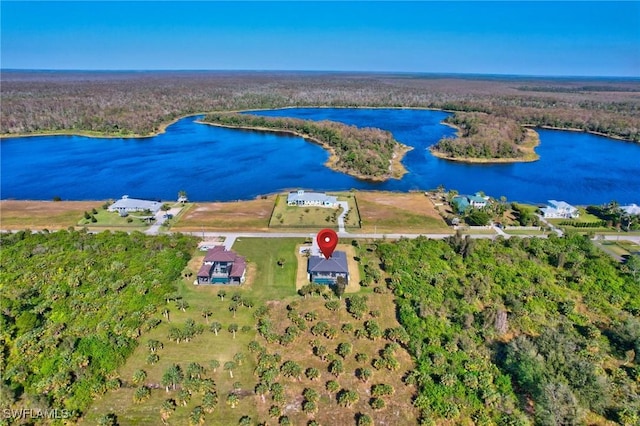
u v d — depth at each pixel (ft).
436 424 155.63
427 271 248.52
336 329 203.41
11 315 207.00
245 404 162.40
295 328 199.21
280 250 279.28
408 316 207.92
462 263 260.83
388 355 183.62
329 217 334.24
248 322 208.13
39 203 370.94
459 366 178.40
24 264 251.80
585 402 157.58
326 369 179.63
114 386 167.43
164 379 168.86
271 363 178.70
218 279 239.50
